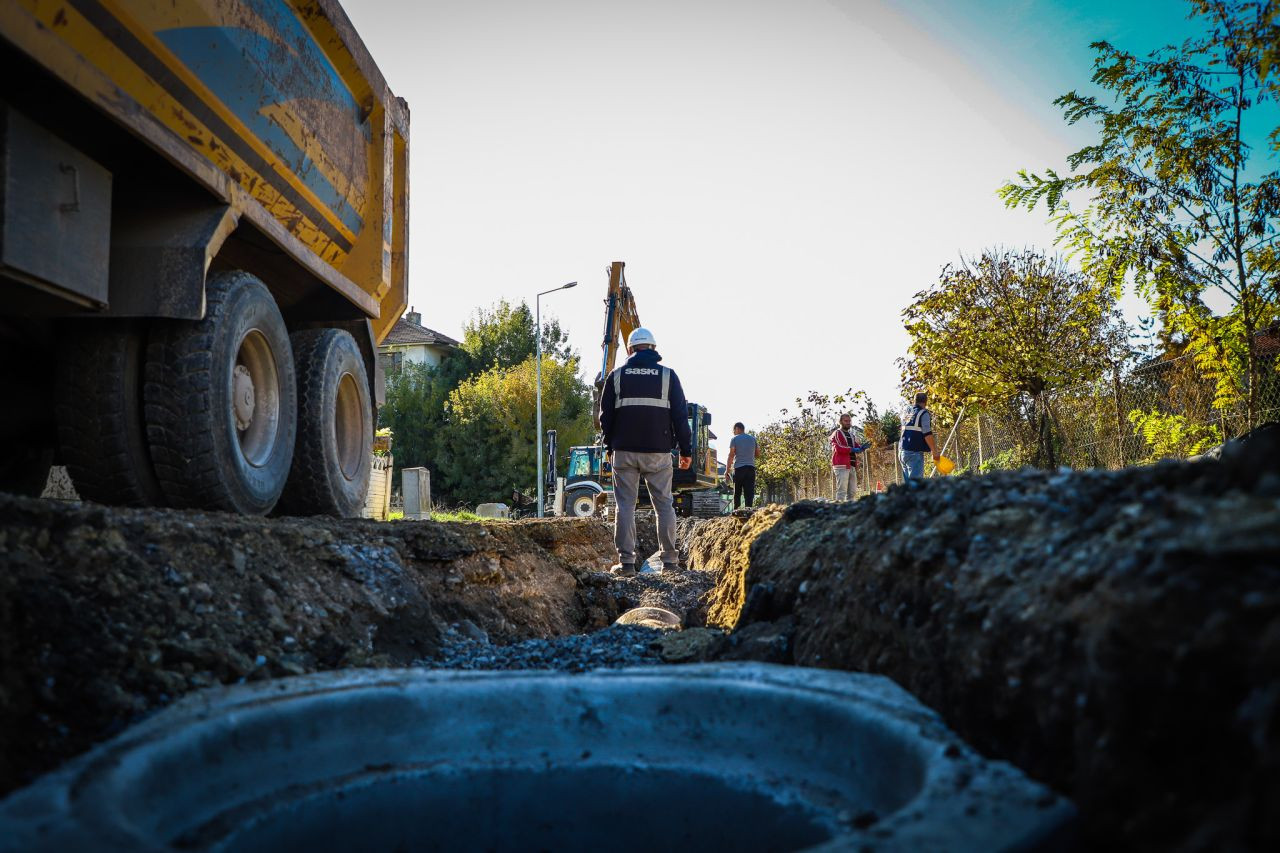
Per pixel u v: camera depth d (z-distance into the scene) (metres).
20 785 1.75
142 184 3.94
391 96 6.64
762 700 2.12
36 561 2.34
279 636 2.97
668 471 7.09
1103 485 1.81
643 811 1.94
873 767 1.82
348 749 2.01
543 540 7.78
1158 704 1.26
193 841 1.58
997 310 10.76
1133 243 7.32
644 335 7.16
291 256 5.00
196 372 3.97
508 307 47.75
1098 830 1.32
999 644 1.69
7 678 1.95
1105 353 10.47
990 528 2.00
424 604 4.09
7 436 4.79
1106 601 1.42
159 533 2.89
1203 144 6.70
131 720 2.13
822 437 26.11
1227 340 7.10
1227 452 1.53
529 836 1.88
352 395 6.14
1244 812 1.08
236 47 4.17
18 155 2.97
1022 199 7.70
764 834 1.87
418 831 1.87
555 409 39.59
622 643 4.10
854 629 2.42
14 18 2.72
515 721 2.18
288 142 4.92
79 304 3.49
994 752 1.66
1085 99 7.19
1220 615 1.21
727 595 5.78
